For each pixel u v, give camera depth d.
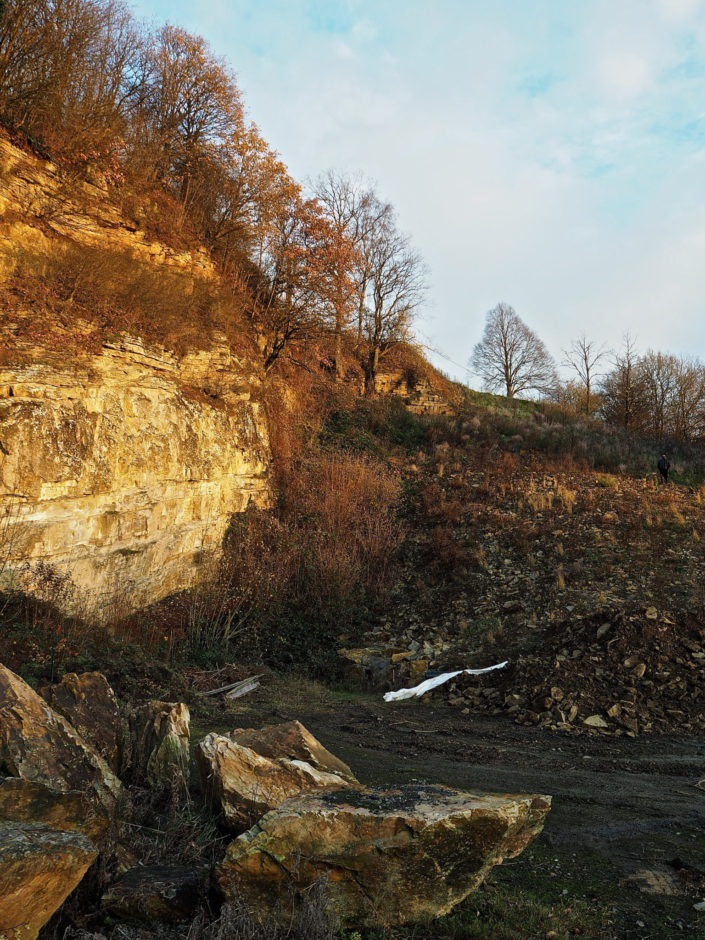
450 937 3.98
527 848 5.48
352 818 4.06
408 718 11.07
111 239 17.53
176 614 14.98
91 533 12.69
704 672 11.37
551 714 10.77
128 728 6.18
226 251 25.02
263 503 20.64
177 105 23.28
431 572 19.11
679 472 28.16
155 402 15.25
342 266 27.78
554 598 16.28
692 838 5.79
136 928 3.65
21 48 15.52
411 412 34.03
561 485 24.80
